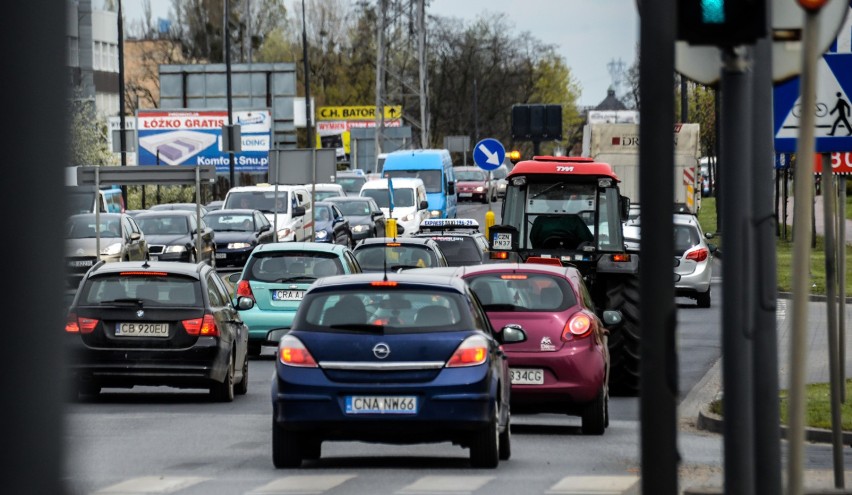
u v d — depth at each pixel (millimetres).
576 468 34062
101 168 85500
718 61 22281
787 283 98938
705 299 91125
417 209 153250
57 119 13273
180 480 31672
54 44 13219
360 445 39344
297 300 65750
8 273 13219
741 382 21828
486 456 33531
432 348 32750
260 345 66500
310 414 32688
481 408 32750
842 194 44875
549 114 99438
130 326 49219
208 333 49406
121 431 41844
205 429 42406
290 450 33625
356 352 32750
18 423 13477
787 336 69375
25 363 13422
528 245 64375
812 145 20875
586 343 41344
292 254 66312
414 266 73562
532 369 41125
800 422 21109
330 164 103125
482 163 100000
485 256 82500
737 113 21578
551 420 46094
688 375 57625
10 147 13094
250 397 52656
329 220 140000
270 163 103562
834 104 34062
